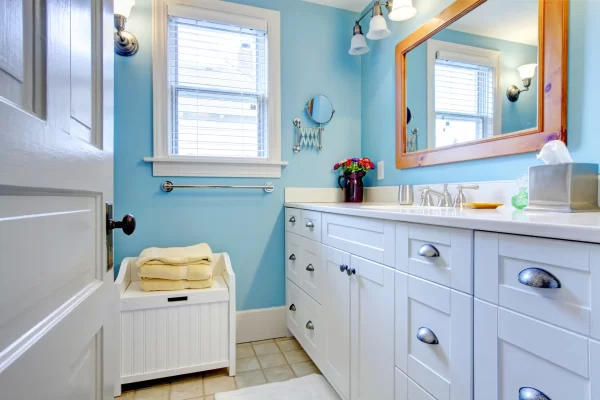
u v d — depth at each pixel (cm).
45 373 41
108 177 72
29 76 38
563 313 54
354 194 205
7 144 33
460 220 73
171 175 185
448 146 150
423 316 86
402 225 94
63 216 49
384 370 103
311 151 214
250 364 172
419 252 86
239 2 195
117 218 176
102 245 68
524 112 116
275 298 208
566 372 53
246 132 203
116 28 167
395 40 190
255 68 204
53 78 44
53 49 44
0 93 33
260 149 206
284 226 209
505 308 64
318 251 153
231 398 142
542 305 57
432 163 160
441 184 155
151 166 182
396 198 189
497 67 126
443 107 154
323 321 147
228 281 163
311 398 142
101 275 68
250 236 202
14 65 35
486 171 133
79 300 55
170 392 147
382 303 104
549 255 56
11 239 34
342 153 222
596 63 96
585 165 91
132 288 160
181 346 153
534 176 98
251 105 204
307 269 164
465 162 143
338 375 132
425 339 83
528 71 114
